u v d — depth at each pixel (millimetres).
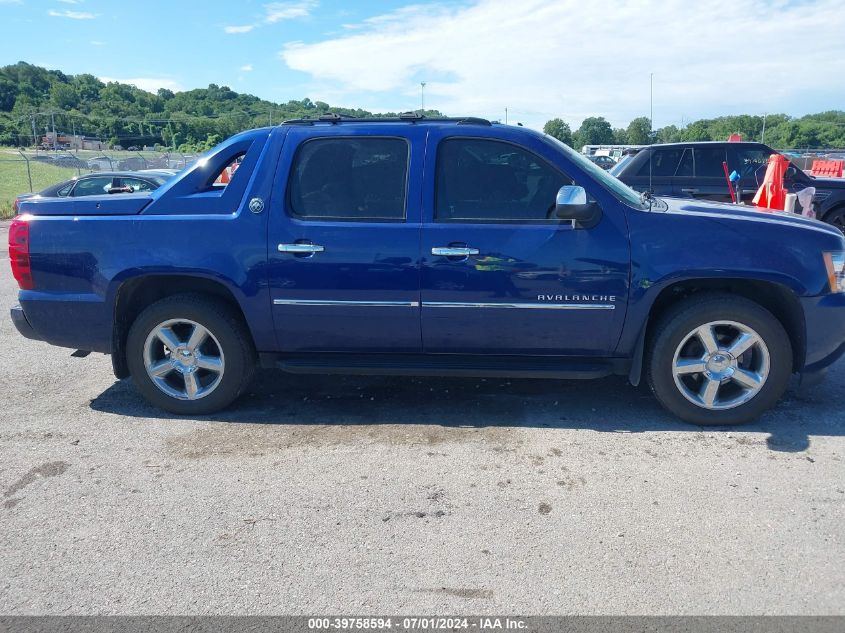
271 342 4438
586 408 4586
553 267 4078
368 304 4234
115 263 4324
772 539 3035
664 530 3119
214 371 4523
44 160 26469
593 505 3346
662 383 4227
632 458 3838
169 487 3600
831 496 3391
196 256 4273
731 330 4195
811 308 4043
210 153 4469
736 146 10234
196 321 4418
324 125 4367
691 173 10289
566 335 4207
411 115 4363
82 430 4359
